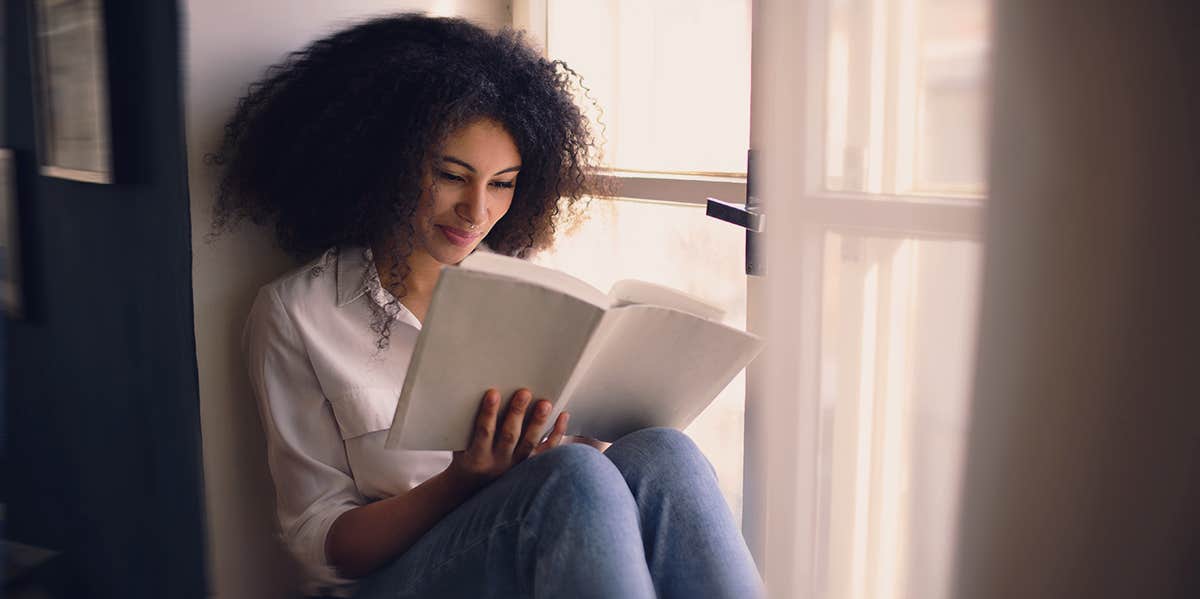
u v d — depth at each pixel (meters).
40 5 1.10
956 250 0.93
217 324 1.45
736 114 1.65
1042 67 0.87
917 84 0.92
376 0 1.58
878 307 0.97
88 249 1.12
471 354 1.06
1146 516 0.89
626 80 1.81
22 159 1.11
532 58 1.46
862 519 1.03
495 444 1.15
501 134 1.36
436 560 1.18
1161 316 0.86
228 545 1.50
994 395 0.93
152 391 1.12
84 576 1.17
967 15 0.89
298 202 1.40
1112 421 0.89
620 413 1.28
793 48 0.96
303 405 1.34
